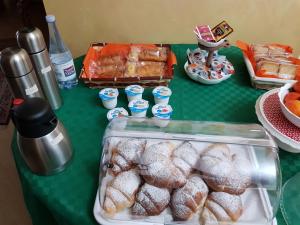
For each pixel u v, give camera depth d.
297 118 0.76
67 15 1.39
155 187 0.65
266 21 1.39
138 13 1.37
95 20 1.41
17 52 0.79
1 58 0.78
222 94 1.05
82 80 1.09
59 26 1.44
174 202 0.64
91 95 1.05
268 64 1.03
